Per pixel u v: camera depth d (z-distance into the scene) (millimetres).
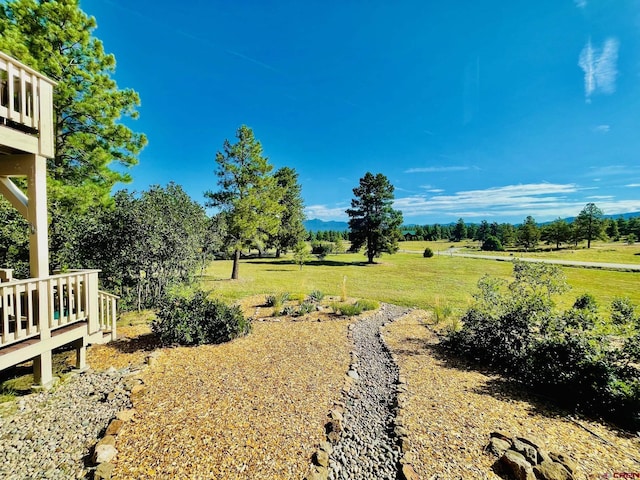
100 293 5117
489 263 24969
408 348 5656
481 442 2834
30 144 3512
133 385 3773
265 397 3607
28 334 3449
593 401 3352
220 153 14203
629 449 2736
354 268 21391
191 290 7891
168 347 5184
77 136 7418
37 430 2881
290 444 2756
